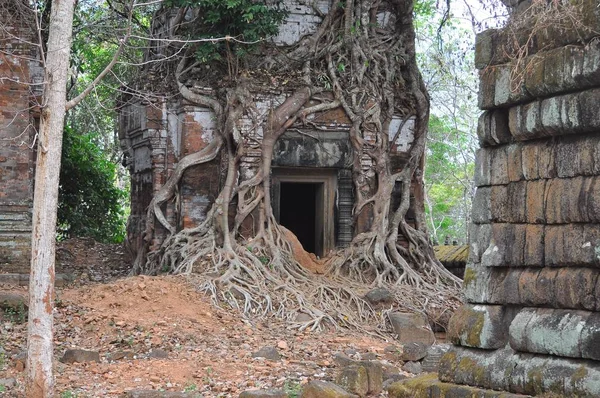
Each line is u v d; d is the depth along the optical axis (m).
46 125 10.34
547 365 7.90
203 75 19.88
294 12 20.28
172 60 20.05
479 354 8.68
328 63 20.12
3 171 18.55
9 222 18.45
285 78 19.75
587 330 7.57
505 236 8.59
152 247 19.97
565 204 7.95
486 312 8.66
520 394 8.08
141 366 12.39
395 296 18.44
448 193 36.88
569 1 8.01
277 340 15.53
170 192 19.73
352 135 19.98
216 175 19.81
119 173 33.56
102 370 12.15
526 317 8.25
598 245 7.64
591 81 7.77
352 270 19.44
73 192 26.47
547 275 8.12
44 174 10.33
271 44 19.94
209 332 15.30
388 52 20.78
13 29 18.58
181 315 15.83
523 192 8.44
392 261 19.94
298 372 12.58
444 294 19.30
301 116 19.70
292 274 18.66
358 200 19.98
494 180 8.78
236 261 18.25
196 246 18.86
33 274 10.29
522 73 8.34
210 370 12.34
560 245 8.01
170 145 20.19
